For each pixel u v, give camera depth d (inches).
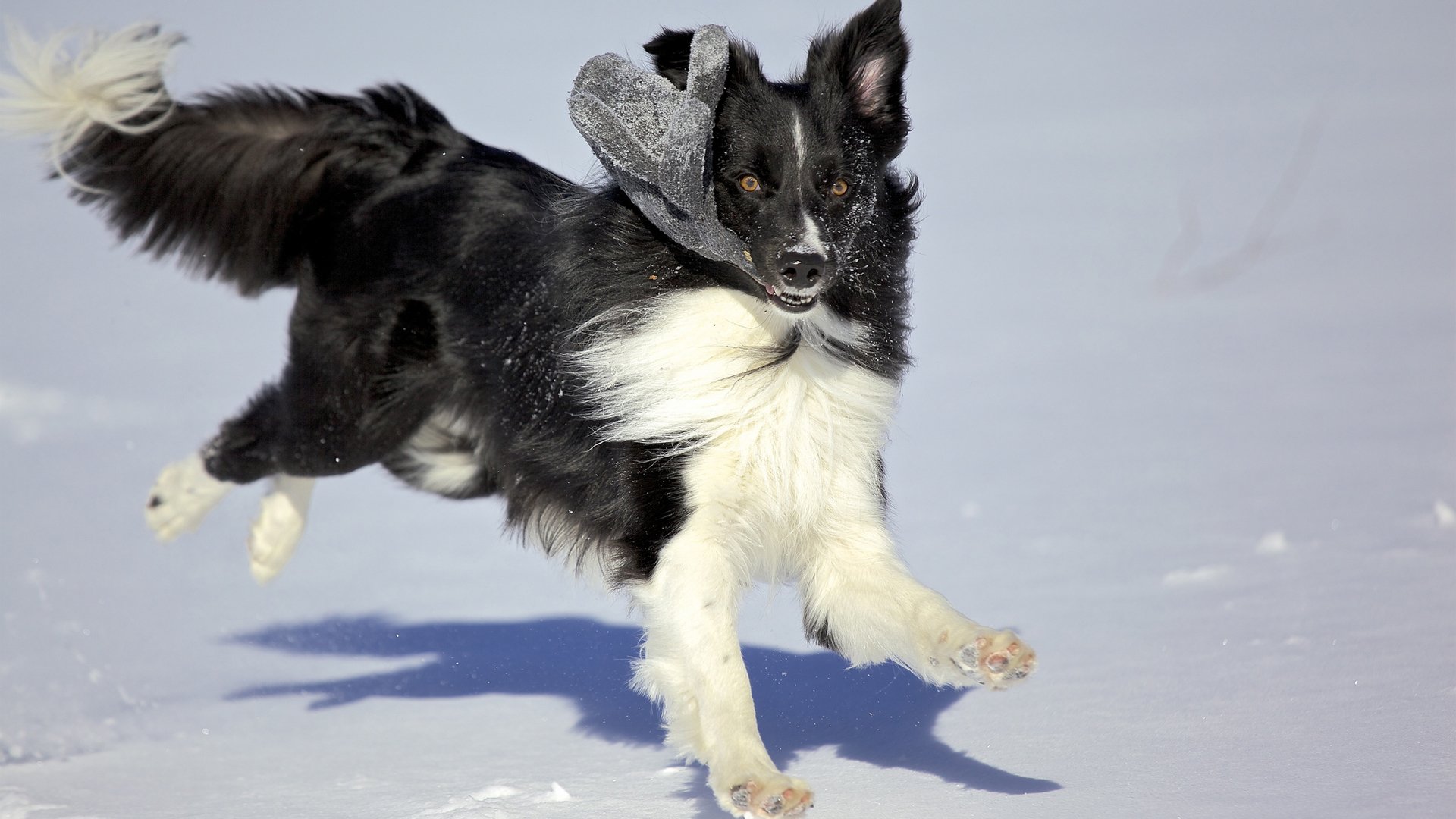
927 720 331.0
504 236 362.0
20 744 351.6
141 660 427.2
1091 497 595.5
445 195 378.9
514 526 365.1
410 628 462.6
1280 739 283.9
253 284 421.1
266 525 421.1
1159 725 303.7
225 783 312.5
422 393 378.3
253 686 402.3
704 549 307.9
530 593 508.1
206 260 424.5
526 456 347.3
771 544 325.7
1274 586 422.3
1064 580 458.9
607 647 434.9
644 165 288.0
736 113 311.1
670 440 312.2
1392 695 303.1
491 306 358.0
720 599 302.0
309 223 403.9
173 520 422.9
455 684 399.9
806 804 252.8
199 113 417.4
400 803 290.0
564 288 332.2
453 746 337.1
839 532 322.7
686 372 311.6
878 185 327.9
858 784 287.1
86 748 349.1
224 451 409.1
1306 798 247.8
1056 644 383.2
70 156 424.5
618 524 317.1
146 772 323.0
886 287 330.3
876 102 330.6
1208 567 455.2
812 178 309.0
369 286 384.5
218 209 417.4
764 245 303.7
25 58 410.3
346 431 386.6
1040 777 278.1
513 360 350.0
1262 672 334.3
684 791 289.9
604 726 349.4
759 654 411.8
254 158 410.9
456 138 402.6
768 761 269.0
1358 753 269.0
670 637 299.9
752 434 312.8
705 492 311.3
